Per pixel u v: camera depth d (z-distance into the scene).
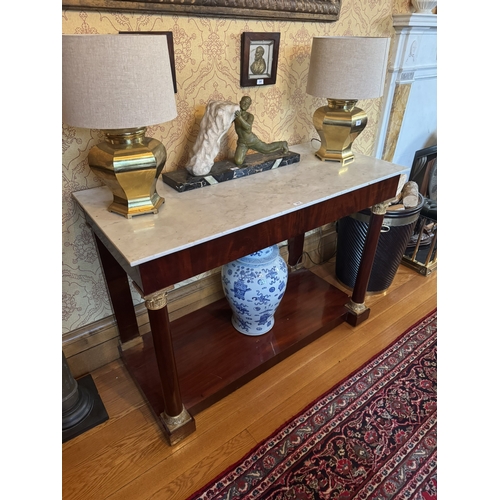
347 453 1.23
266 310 1.48
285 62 1.47
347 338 1.68
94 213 1.04
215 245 0.98
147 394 1.33
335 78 1.26
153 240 0.91
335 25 1.56
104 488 1.12
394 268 1.87
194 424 1.26
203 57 1.24
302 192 1.18
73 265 1.29
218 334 1.58
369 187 1.32
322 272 2.15
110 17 1.03
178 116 1.28
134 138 0.96
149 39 0.81
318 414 1.35
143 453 1.22
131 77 0.80
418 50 1.95
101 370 1.50
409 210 1.69
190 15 1.15
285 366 1.53
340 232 1.88
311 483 1.15
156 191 1.13
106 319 1.46
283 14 1.33
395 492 1.13
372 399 1.41
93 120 0.83
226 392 1.38
